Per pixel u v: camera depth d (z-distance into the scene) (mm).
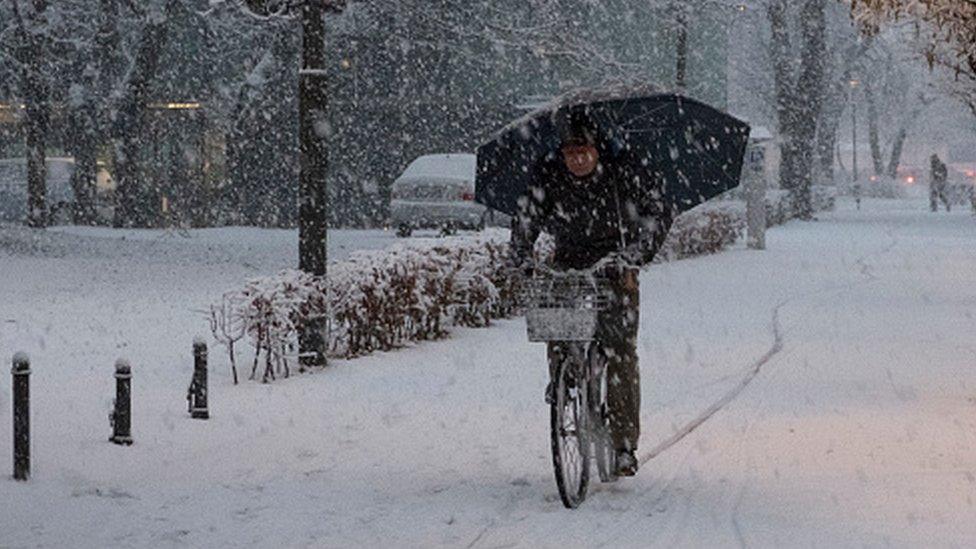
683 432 20188
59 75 80625
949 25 23750
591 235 16484
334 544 13547
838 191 176000
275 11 45719
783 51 107688
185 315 35406
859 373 26734
